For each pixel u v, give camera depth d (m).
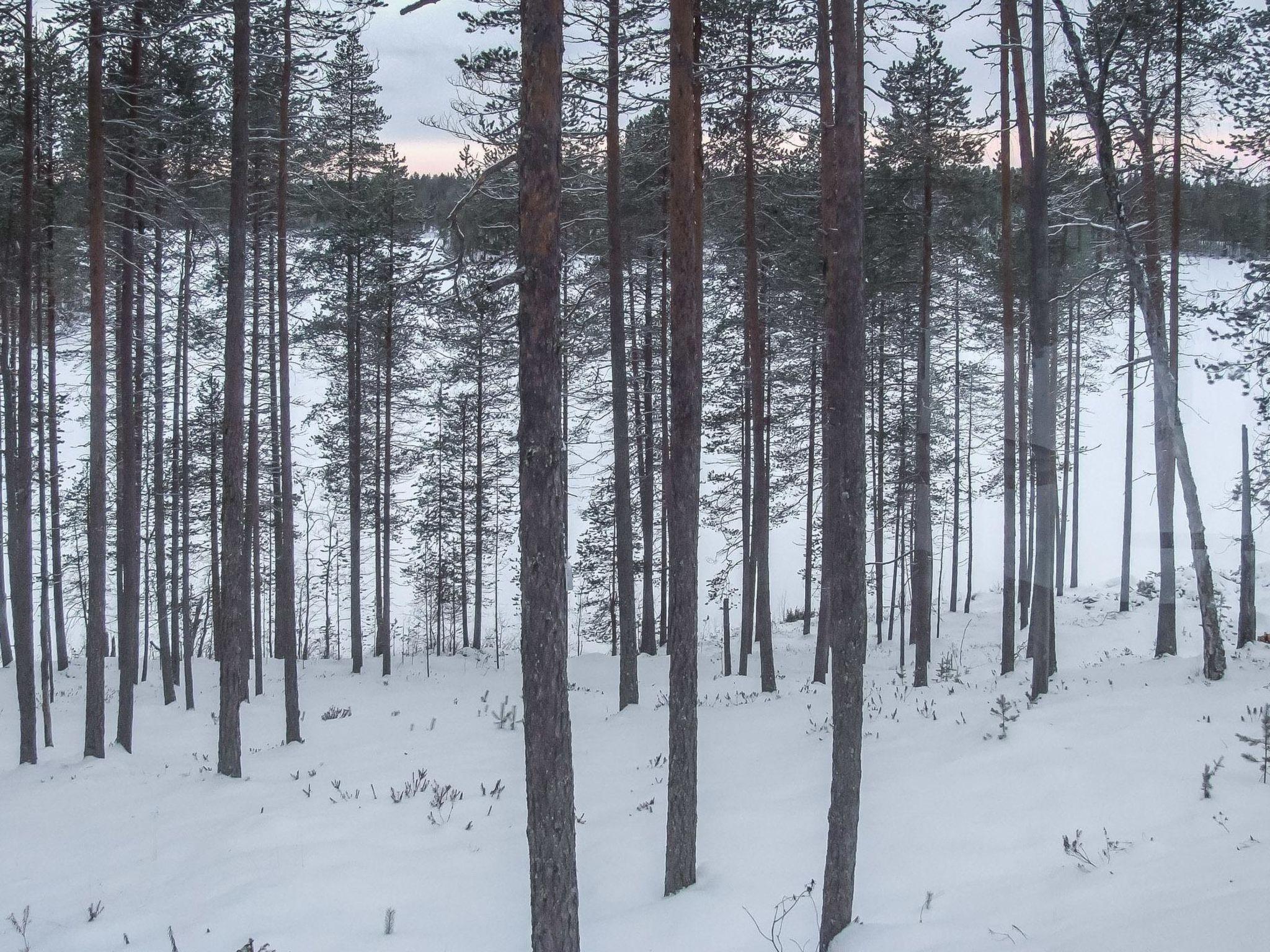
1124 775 8.71
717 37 16.55
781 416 27.73
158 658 33.00
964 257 20.73
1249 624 15.57
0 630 28.72
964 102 18.05
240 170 13.59
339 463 30.70
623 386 18.28
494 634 43.56
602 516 31.92
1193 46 14.76
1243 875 5.86
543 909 6.09
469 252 7.24
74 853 10.10
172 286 24.89
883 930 6.54
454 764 13.36
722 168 19.28
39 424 24.97
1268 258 14.27
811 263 20.16
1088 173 14.84
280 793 11.98
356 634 27.84
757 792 10.62
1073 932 5.79
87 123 16.30
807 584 33.00
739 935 6.96
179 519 28.97
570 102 17.50
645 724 16.06
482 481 32.88
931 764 10.43
